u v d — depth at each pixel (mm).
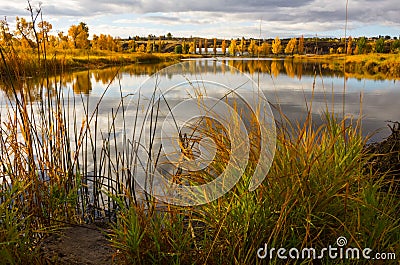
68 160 3156
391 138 3738
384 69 24703
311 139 2691
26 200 2816
